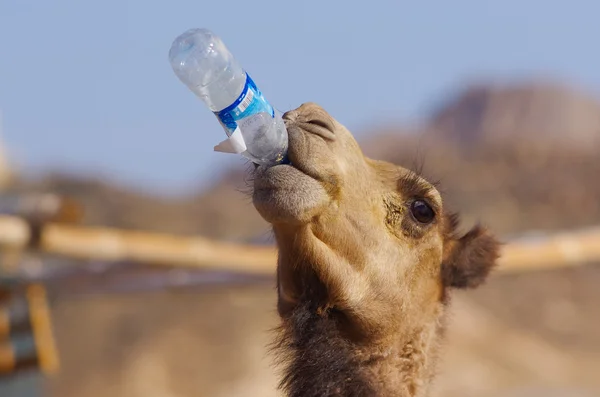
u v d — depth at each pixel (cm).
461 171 7469
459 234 1002
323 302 853
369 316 867
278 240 834
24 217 1288
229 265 1441
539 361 4362
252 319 3859
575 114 10175
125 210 5675
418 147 1213
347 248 838
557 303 5184
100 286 1434
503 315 4984
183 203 6044
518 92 10688
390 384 899
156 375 3584
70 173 5884
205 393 3534
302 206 773
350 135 855
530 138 9469
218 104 721
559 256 1456
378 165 915
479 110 10488
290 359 859
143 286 1451
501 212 6488
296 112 804
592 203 6844
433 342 959
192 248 1412
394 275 882
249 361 3697
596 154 8431
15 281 1370
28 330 1377
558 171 7694
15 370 1362
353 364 873
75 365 3609
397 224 891
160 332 3762
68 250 1316
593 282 5475
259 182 776
